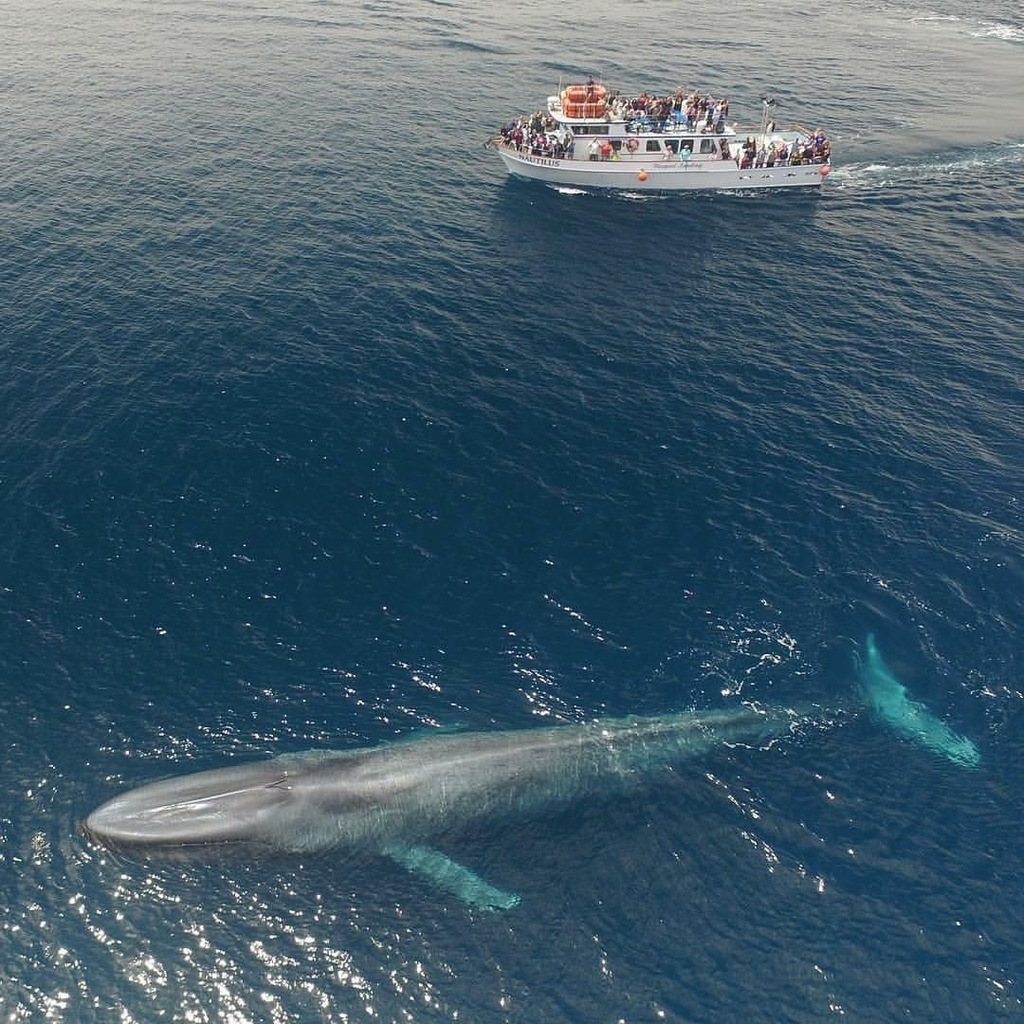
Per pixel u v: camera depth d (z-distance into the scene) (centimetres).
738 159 8406
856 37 13212
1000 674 3728
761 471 4778
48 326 5653
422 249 6944
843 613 3975
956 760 3434
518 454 4828
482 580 4075
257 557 4131
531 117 8881
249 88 9969
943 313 6288
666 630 3881
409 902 2978
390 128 9150
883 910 3006
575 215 7812
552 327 6041
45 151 8075
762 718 3538
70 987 2761
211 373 5312
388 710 3538
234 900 2952
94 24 12062
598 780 3253
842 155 9150
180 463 4616
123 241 6694
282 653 3728
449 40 12062
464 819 3116
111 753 3350
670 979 2844
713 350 5847
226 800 2975
